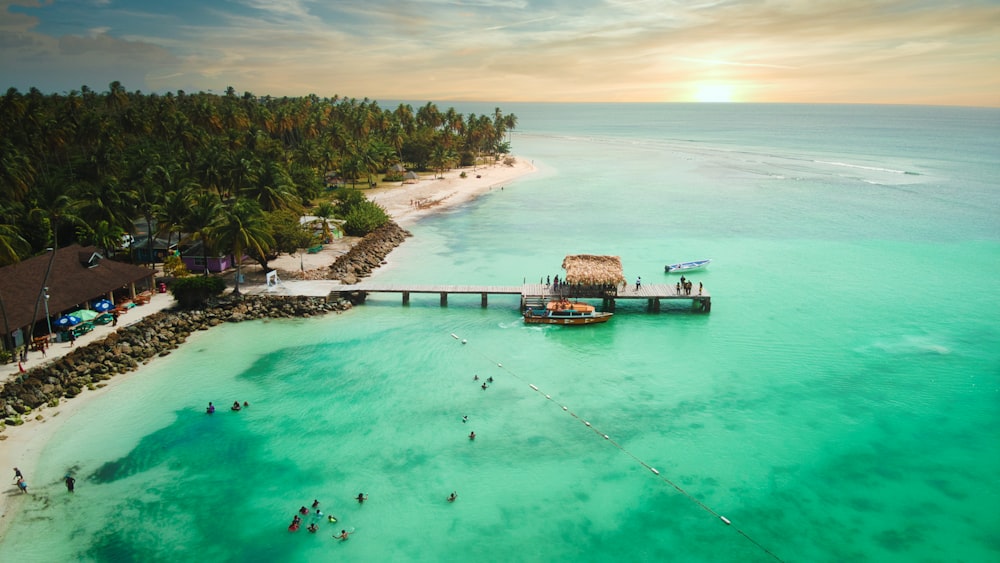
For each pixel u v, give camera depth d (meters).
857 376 57.38
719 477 42.81
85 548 35.34
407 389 54.56
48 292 60.38
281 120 159.62
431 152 193.75
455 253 100.19
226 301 71.62
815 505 40.03
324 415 49.97
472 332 68.00
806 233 113.44
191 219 76.75
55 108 166.25
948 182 171.12
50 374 52.38
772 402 52.78
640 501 40.28
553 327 69.81
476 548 35.91
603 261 78.12
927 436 47.75
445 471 43.00
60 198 82.56
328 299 75.00
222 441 46.03
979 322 70.19
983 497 40.88
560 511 39.19
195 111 139.25
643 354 62.44
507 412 50.91
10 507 38.50
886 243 105.62
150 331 62.44
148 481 41.31
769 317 72.44
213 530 36.97
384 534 36.94
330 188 145.62
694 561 35.19
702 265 92.56
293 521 37.56
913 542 36.88
